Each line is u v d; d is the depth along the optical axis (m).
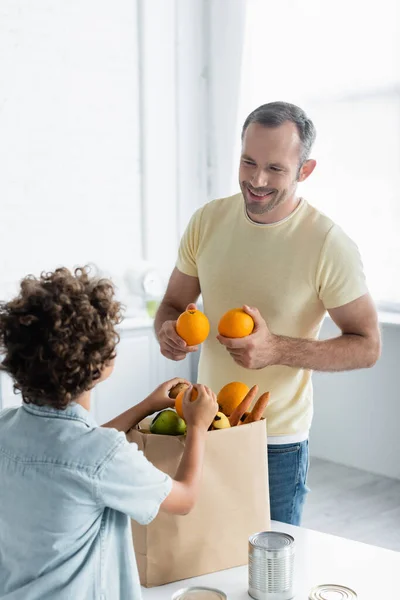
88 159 4.06
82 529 1.00
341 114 3.93
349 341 1.66
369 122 3.81
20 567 1.00
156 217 4.39
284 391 1.69
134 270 4.09
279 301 1.68
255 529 1.29
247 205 1.67
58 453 0.99
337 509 3.28
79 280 1.04
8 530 1.02
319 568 1.23
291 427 1.71
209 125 4.52
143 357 3.91
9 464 1.02
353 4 3.81
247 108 4.31
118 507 1.00
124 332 3.80
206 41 4.48
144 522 1.05
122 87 4.18
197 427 1.16
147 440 1.20
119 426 1.27
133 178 4.29
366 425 3.74
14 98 3.73
